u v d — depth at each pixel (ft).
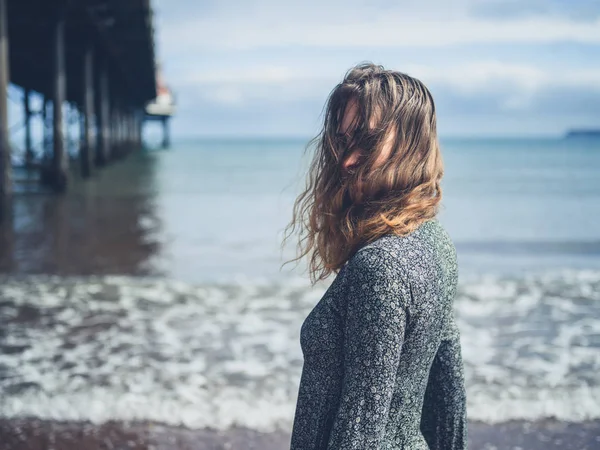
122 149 170.60
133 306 21.16
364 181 4.33
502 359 16.15
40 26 62.49
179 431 11.71
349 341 3.93
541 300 22.70
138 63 107.34
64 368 15.14
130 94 161.99
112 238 36.78
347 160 4.41
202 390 13.66
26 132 107.55
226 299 22.26
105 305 21.26
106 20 70.74
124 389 13.70
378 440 3.87
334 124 4.50
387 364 3.84
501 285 25.25
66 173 63.67
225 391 13.61
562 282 25.96
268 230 42.65
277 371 14.98
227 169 153.89
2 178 38.24
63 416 12.30
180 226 43.62
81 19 69.87
